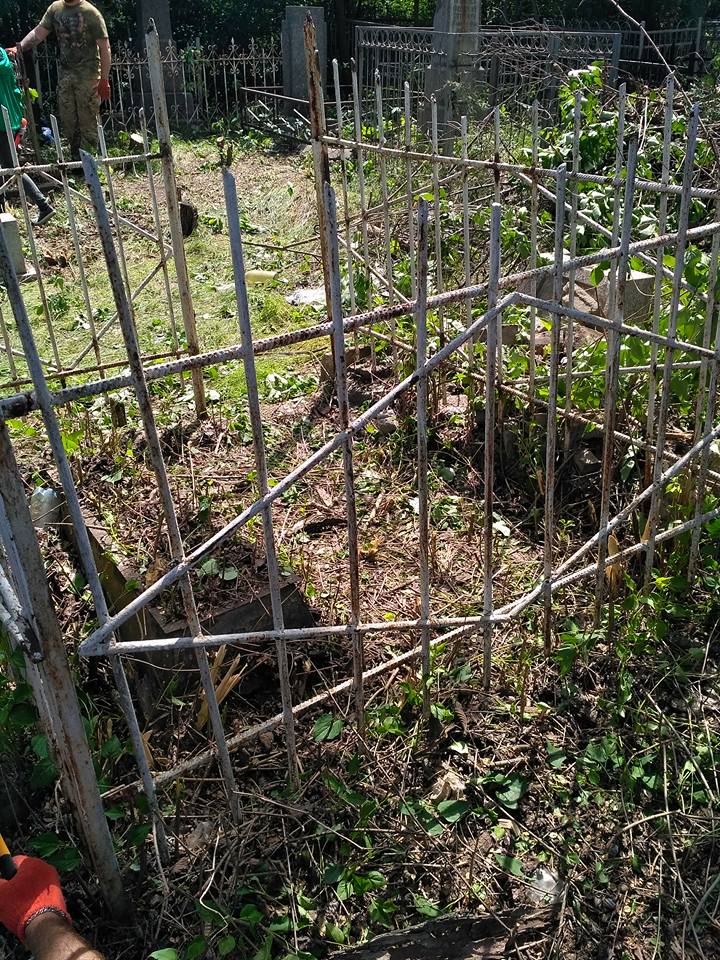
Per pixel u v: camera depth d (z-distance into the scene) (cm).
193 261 802
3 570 259
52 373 505
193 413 518
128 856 264
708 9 1728
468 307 437
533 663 326
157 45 442
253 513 240
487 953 241
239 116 1414
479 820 274
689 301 396
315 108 487
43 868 232
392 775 288
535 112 400
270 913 251
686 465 383
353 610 276
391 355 551
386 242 479
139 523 395
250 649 323
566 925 248
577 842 269
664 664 327
